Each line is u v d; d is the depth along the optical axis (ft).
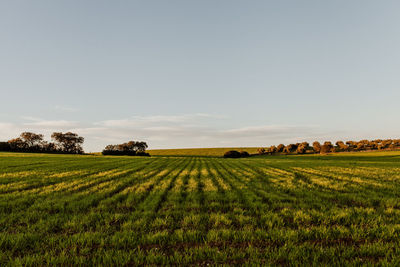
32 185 41.14
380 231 17.35
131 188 39.01
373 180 49.11
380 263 12.30
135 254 13.96
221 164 117.29
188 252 14.34
